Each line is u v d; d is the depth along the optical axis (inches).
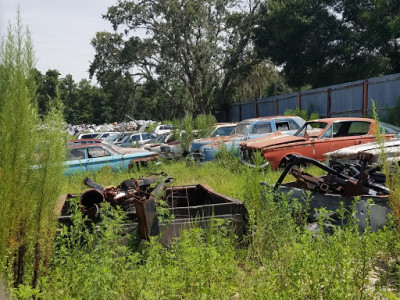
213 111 1843.0
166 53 1717.5
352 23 1419.8
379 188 228.4
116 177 463.2
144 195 218.4
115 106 2500.0
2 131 125.5
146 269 139.5
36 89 132.6
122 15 1696.6
